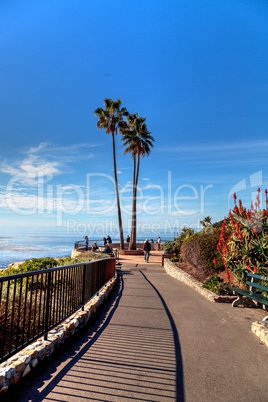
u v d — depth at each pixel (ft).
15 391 10.65
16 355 12.19
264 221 29.01
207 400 10.38
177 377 12.06
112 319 21.06
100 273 29.17
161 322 20.34
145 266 70.74
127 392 10.76
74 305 19.12
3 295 20.71
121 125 131.13
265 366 13.33
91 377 11.85
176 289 35.40
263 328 17.47
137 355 14.29
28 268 38.32
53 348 14.34
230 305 26.16
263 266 26.89
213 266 39.93
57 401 10.05
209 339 16.88
